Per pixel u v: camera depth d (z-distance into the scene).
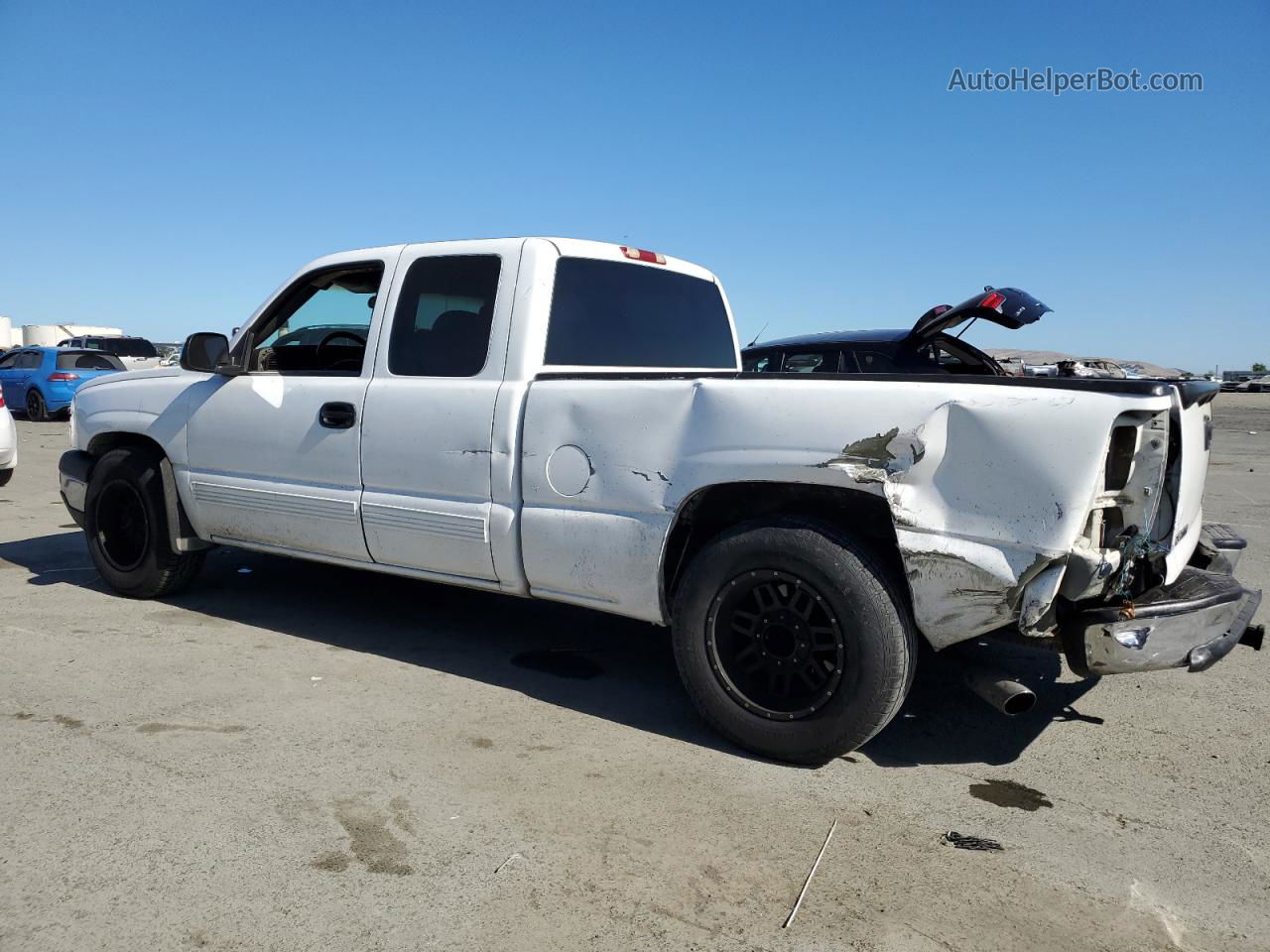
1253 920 2.43
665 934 2.29
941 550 2.93
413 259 4.30
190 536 5.05
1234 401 40.44
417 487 4.06
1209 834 2.87
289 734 3.41
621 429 3.52
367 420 4.20
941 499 2.95
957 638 3.00
